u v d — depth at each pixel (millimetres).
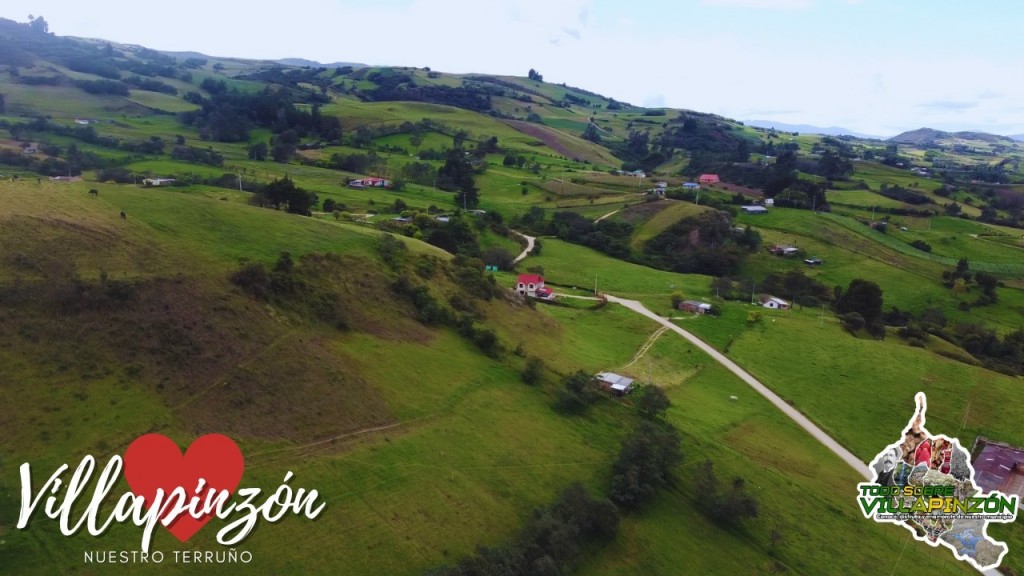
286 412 56844
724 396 91312
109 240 64875
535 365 77938
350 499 50344
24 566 38531
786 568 56562
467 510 53062
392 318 78625
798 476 72125
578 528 52188
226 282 67250
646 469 62094
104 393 50719
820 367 105375
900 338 131625
